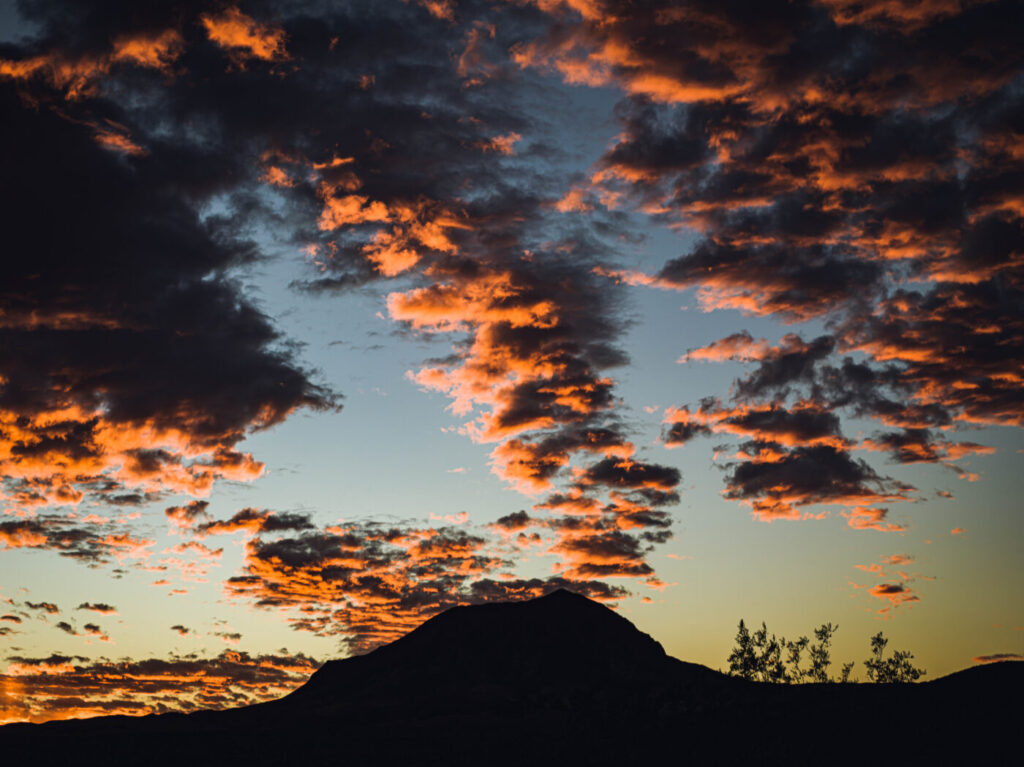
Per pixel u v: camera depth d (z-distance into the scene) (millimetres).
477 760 138125
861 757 101312
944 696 119250
